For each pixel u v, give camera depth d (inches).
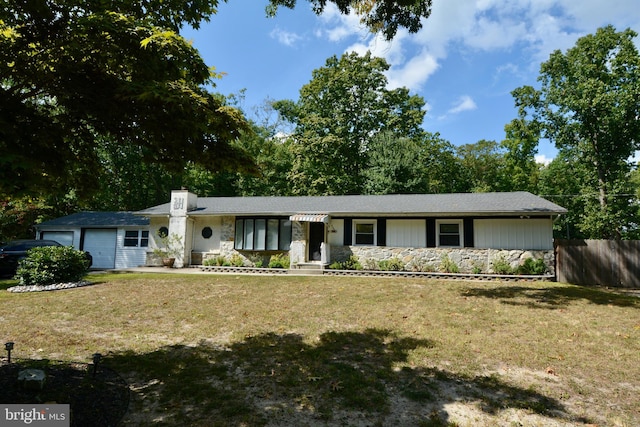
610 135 949.2
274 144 1400.1
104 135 181.5
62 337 243.9
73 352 214.8
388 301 362.9
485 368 191.0
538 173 1547.7
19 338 240.8
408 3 272.7
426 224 652.7
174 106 143.3
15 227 759.1
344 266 655.8
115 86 149.3
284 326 273.3
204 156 181.3
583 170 1065.5
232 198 868.0
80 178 186.4
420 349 219.0
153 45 135.7
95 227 847.1
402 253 650.8
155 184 1188.5
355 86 1222.3
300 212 692.1
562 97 987.3
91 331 260.2
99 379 171.9
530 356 207.8
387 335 248.7
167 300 367.2
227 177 1274.6
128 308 331.0
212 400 153.2
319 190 1159.6
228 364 196.1
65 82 147.3
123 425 131.3
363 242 685.9
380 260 658.2
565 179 1407.5
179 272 647.8
